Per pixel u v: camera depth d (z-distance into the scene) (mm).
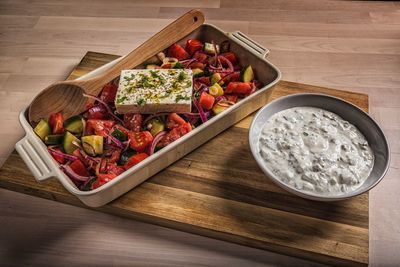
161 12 934
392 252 567
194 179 609
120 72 673
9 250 569
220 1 961
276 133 612
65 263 557
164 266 555
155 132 623
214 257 562
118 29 891
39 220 598
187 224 568
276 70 664
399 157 666
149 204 583
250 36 869
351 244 547
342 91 732
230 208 581
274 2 956
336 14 924
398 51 837
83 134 628
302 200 587
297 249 545
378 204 613
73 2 963
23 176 614
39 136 610
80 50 845
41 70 805
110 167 587
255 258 562
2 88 772
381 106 737
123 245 573
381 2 957
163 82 650
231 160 631
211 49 722
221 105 655
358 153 594
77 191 517
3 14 928
